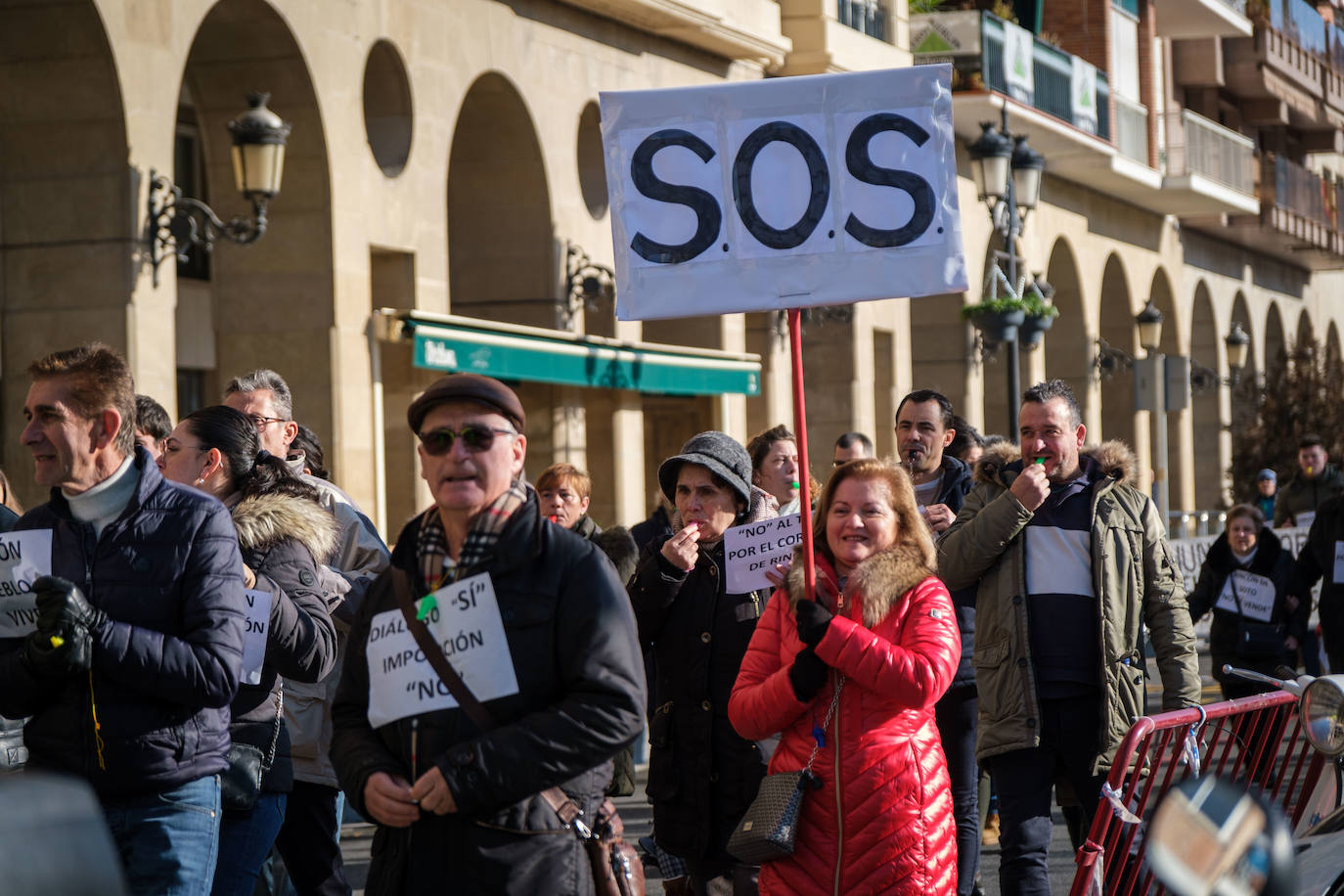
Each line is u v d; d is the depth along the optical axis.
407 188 17.45
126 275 14.29
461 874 4.14
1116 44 35.19
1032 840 6.80
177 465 5.86
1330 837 4.90
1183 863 2.44
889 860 5.25
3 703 4.72
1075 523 6.94
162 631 4.80
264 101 14.28
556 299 19.73
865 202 6.17
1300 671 18.02
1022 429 7.06
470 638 4.20
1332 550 12.65
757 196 6.21
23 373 14.51
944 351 29.81
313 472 7.84
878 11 26.38
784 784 5.32
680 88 6.23
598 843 4.27
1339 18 57.44
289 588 5.66
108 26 14.10
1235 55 43.38
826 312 25.53
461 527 4.30
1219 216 40.53
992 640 6.93
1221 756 6.90
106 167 14.30
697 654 6.49
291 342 16.48
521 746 4.08
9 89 14.38
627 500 21.11
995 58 28.41
